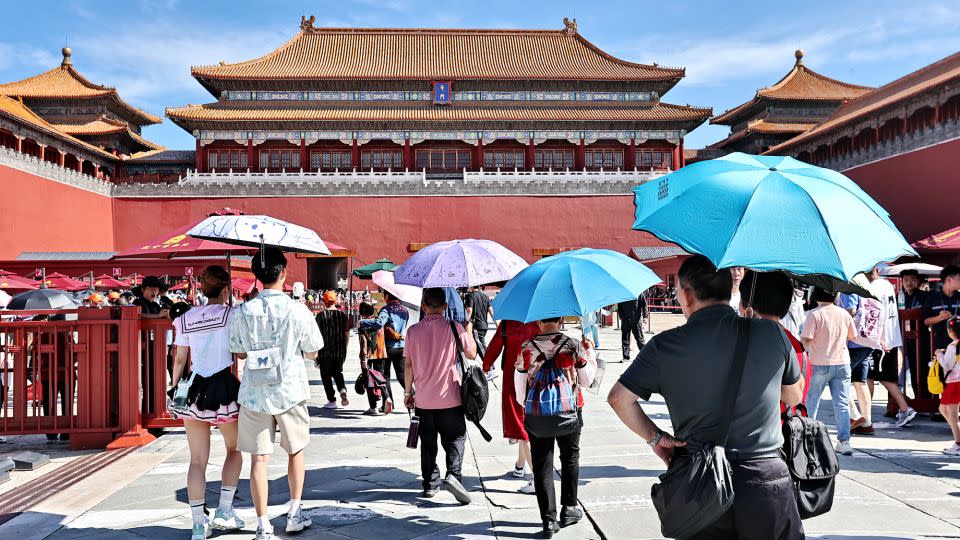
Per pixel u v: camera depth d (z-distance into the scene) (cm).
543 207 5409
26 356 948
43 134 4703
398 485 738
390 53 6353
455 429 680
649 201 402
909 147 3944
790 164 376
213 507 662
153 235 5181
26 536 584
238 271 1998
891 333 983
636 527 588
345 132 5678
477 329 1617
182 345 601
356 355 2250
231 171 5606
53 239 4338
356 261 5231
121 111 6650
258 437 562
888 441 916
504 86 5981
